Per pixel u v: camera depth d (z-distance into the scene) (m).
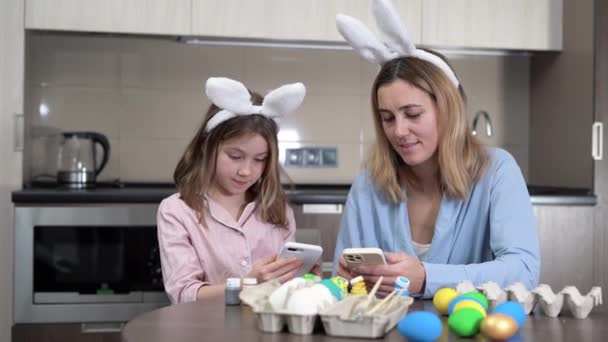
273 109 1.85
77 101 3.22
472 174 1.62
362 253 1.34
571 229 2.97
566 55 3.24
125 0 2.97
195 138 1.95
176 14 3.00
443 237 1.62
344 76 3.39
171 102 3.28
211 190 1.94
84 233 2.68
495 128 3.53
